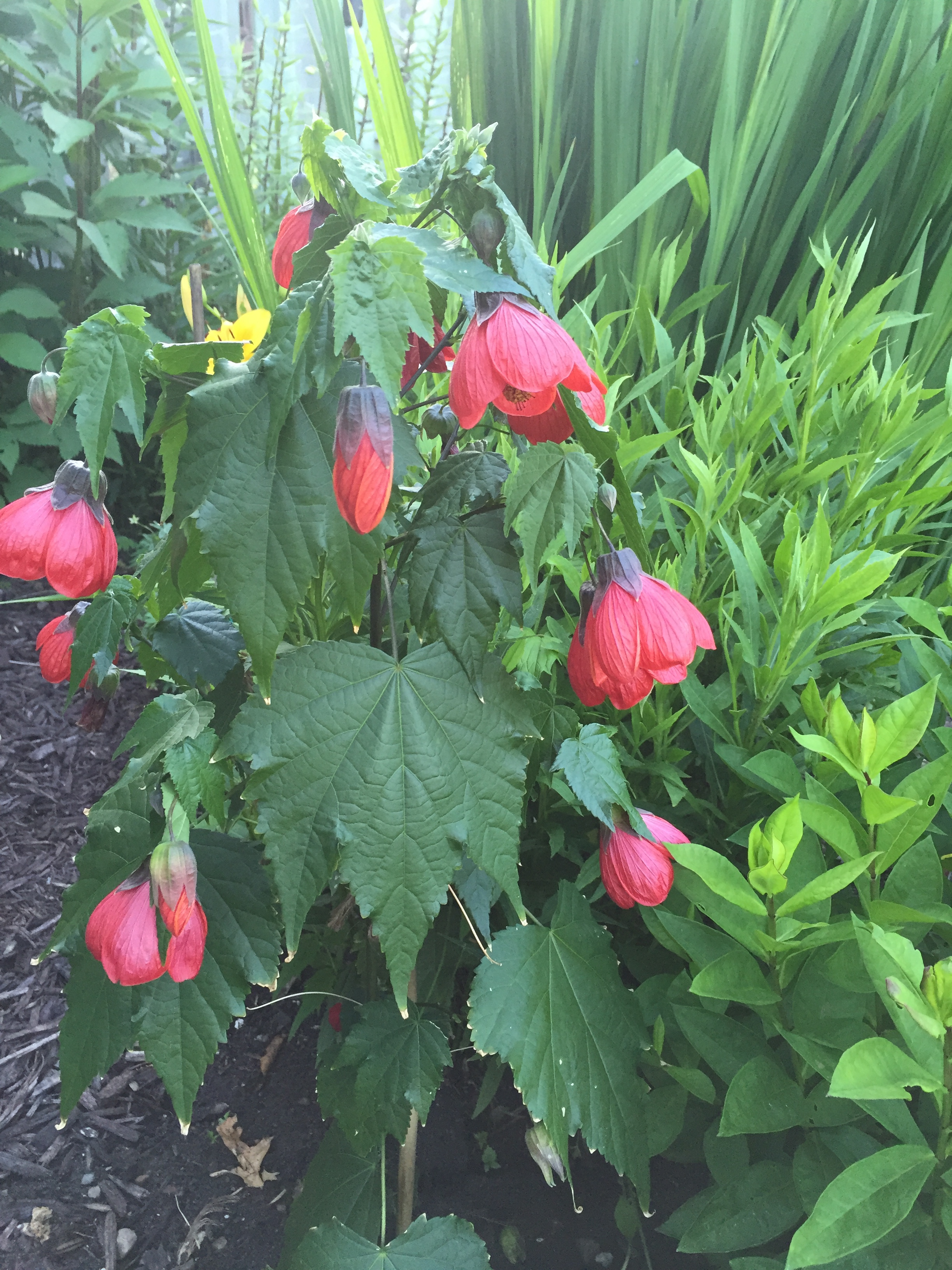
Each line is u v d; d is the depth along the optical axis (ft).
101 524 1.23
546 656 1.41
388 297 0.88
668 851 1.27
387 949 1.10
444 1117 1.70
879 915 1.14
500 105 2.46
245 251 2.27
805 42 2.01
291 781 1.07
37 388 1.25
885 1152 1.03
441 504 1.12
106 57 3.67
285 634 1.42
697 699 1.43
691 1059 1.37
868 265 2.25
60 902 2.26
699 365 1.73
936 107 2.05
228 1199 1.63
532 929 1.33
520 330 0.97
